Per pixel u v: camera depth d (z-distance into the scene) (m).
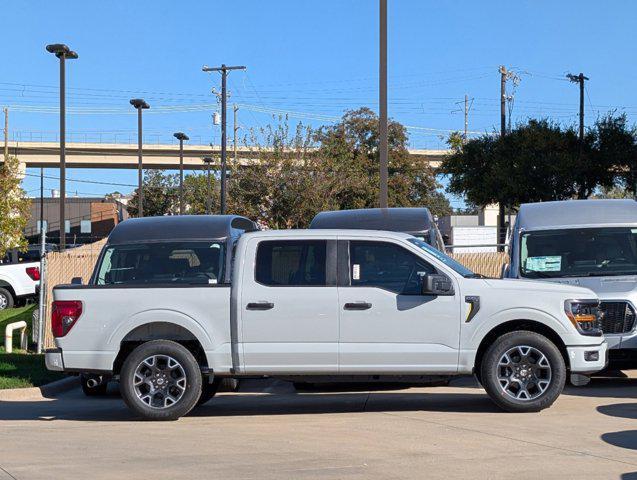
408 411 10.38
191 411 10.94
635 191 48.78
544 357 9.80
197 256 11.12
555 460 7.49
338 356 9.80
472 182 49.41
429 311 9.80
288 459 7.68
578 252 13.54
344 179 41.59
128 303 9.99
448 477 6.94
